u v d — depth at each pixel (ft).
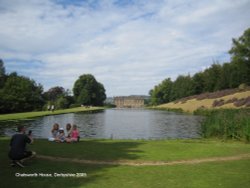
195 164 42.47
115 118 202.08
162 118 200.95
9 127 123.75
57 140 63.00
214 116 88.84
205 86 369.71
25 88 291.17
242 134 74.84
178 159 45.73
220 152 51.83
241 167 40.60
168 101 536.01
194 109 272.31
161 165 41.75
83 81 504.43
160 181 33.73
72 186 31.78
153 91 574.56
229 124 79.56
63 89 472.03
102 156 47.37
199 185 32.30
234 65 317.01
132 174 36.65
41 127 128.88
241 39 307.17
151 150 53.52
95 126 143.43
